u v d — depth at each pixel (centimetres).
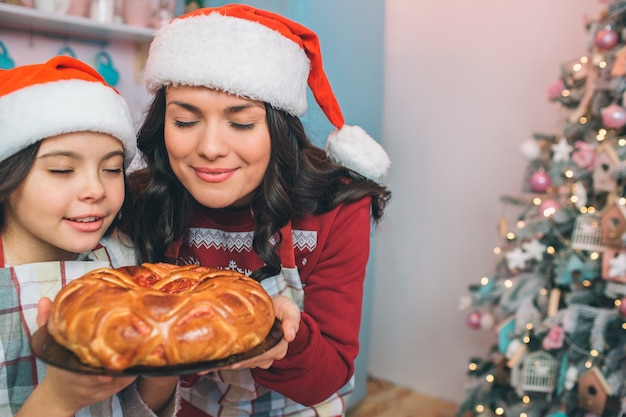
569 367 165
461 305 193
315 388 87
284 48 85
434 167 237
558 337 159
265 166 87
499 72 215
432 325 244
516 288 175
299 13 194
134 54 242
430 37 233
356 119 225
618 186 156
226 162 82
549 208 165
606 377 158
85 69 80
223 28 80
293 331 68
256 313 63
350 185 100
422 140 240
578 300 165
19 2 192
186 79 78
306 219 99
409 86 242
